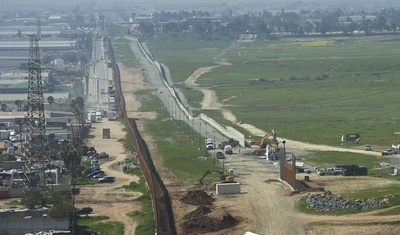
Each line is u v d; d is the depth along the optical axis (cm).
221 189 14412
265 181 15450
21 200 13925
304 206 13262
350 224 12156
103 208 13575
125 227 12325
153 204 13312
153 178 15500
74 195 13938
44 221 11962
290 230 11994
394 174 16038
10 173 16288
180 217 12862
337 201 13288
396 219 12275
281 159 15412
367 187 14700
